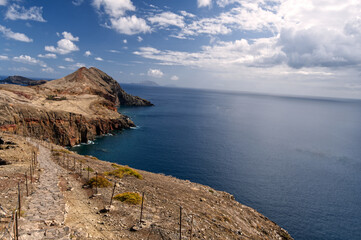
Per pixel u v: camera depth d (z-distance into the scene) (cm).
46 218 1334
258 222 3002
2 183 2009
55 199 1755
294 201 5972
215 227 1984
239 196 6059
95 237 1237
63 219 1370
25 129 10006
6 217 1250
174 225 1677
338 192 6650
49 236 1085
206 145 11225
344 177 7838
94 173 3095
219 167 8200
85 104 16188
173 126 15888
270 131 16000
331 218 5281
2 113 9375
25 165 3183
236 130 15600
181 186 3700
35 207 1514
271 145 11981
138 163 8294
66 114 11500
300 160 9612
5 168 2733
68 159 4312
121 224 1512
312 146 12188
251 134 14550
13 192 1788
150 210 1931
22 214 1340
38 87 18825
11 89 15100
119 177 3188
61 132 10831
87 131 11719
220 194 4119
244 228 2417
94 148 10350
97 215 1608
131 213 1753
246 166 8475
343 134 16212
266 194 6275
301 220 5122
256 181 7125
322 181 7412
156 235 1436
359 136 15638
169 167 7962
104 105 18950
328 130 17725
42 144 6938
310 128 18325
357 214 5506
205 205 2686
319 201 6053
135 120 17525
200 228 1797
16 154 3891
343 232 4788
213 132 14488
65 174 2867
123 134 13200
